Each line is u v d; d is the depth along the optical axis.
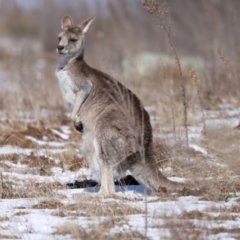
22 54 85.75
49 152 39.25
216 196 28.50
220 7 71.50
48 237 24.05
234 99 53.25
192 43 84.06
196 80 37.91
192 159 35.09
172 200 29.17
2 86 66.88
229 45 61.28
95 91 33.03
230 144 35.72
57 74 34.59
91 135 32.47
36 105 54.94
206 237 23.23
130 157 30.73
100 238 23.50
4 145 42.03
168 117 45.28
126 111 29.83
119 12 88.44
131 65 69.69
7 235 24.25
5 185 31.72
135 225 25.31
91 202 28.70
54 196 29.97
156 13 34.88
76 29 34.81
